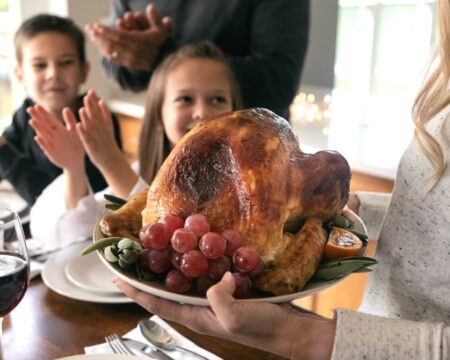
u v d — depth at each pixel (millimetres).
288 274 582
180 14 1598
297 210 659
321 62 2393
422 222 700
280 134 658
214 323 595
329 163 670
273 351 611
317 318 620
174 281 577
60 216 1136
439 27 658
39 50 1722
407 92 2268
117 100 2588
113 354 643
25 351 739
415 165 707
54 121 1283
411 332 583
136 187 1227
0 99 2494
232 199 612
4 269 638
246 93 1464
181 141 671
